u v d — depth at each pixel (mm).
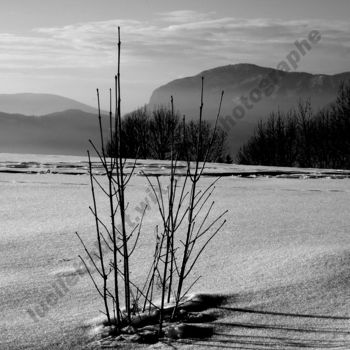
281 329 3184
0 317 3373
